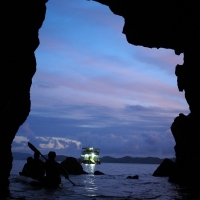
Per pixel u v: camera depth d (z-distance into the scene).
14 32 8.07
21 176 13.09
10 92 8.05
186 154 14.78
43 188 10.28
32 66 9.18
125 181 16.22
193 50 13.98
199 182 13.20
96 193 9.55
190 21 13.23
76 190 10.17
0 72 7.64
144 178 19.61
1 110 7.76
